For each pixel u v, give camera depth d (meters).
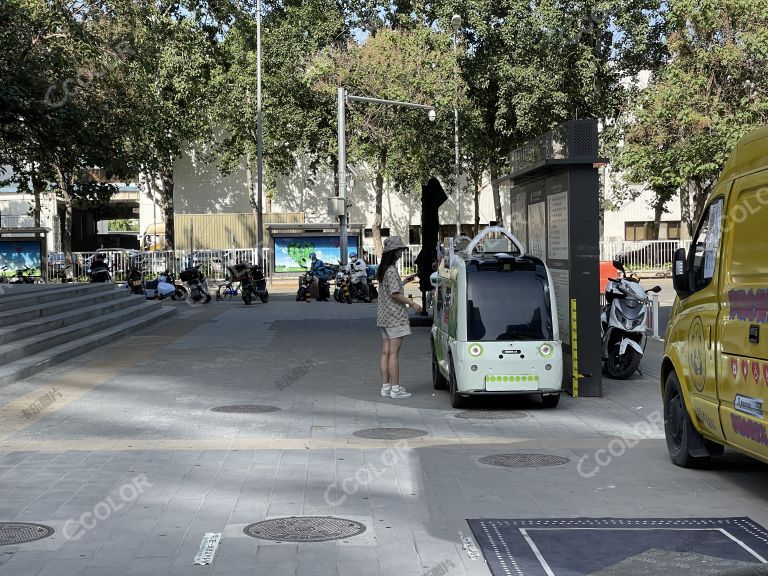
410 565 5.42
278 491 7.18
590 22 46.47
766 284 6.43
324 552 5.65
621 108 48.81
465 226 62.91
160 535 6.02
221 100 52.12
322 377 13.89
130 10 26.39
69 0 23.23
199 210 62.12
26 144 22.67
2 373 13.02
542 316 11.12
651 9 46.22
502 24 47.31
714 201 7.70
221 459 8.33
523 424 10.25
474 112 49.19
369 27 55.16
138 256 44.59
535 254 13.99
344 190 33.53
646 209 63.47
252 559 5.52
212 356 16.42
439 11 47.97
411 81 48.44
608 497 7.02
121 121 24.03
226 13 51.38
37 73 20.53
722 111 35.47
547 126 46.78
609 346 13.63
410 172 52.84
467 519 6.41
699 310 7.65
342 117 33.59
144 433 9.64
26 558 5.55
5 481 7.50
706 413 7.41
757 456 6.62
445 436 9.52
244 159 61.31
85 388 12.74
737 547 5.73
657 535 6.00
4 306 17.39
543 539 5.91
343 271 32.53
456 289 11.30
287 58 51.72
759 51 32.91
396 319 11.98
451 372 11.38
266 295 32.16
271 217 58.12
